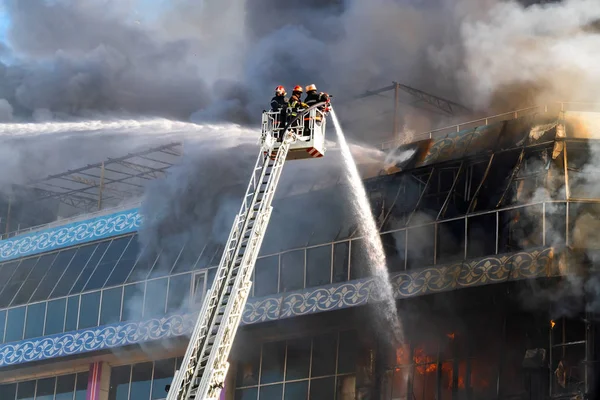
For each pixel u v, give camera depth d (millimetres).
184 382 25359
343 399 45094
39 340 55281
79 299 54719
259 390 47719
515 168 42406
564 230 40375
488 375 41219
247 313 47531
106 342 52312
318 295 45812
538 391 39875
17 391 57125
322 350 46531
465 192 43656
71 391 55188
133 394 52688
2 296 58125
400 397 43125
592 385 38781
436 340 42906
